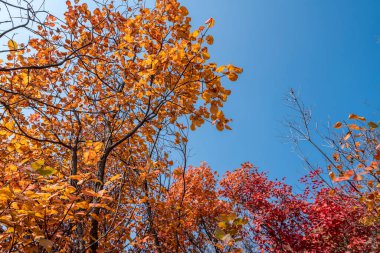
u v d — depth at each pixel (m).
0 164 3.99
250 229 11.62
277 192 12.52
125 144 5.94
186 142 4.93
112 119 5.63
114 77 6.07
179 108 4.24
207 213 9.82
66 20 5.19
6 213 2.32
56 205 2.51
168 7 4.11
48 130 6.30
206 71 3.39
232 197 13.59
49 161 5.34
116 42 5.39
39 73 5.30
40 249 2.58
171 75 3.92
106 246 4.09
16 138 4.73
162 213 5.72
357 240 8.66
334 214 9.30
